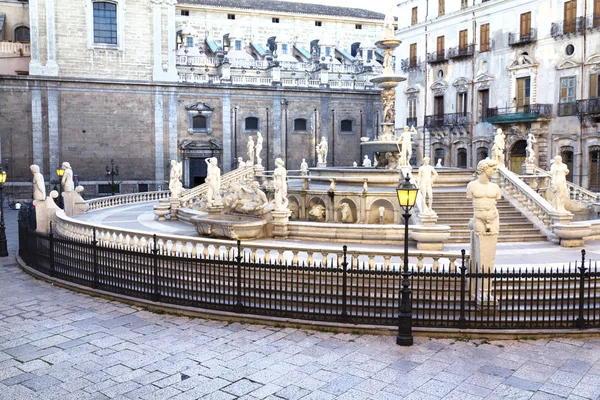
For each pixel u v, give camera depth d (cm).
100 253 1848
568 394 1021
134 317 1497
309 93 6303
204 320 1462
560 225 2078
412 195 1236
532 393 1027
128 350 1256
